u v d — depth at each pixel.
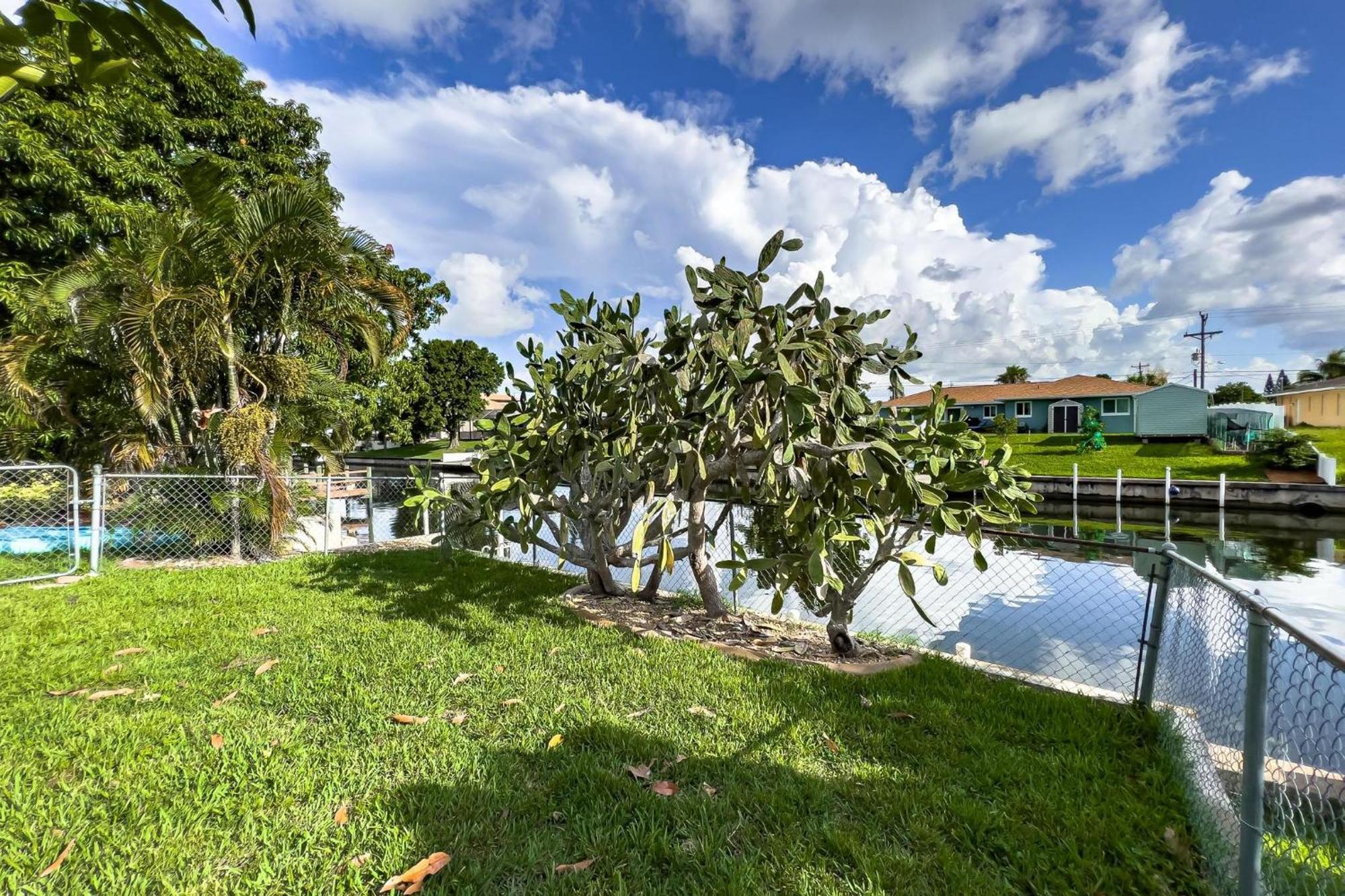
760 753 2.26
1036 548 5.51
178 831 1.77
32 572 5.31
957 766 2.19
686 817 1.86
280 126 10.27
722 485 5.15
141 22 1.11
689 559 4.29
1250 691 1.48
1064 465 20.98
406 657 3.21
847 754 2.27
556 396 4.56
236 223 5.87
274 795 1.95
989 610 5.59
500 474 4.10
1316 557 10.30
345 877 1.59
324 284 6.73
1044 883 1.61
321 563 5.91
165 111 8.17
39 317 6.13
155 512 6.00
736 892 1.54
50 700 2.65
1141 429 24.98
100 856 1.66
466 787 2.00
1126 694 3.06
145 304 5.38
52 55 1.41
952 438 3.29
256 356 6.38
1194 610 2.28
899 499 3.21
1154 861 1.70
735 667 3.17
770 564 3.34
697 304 3.60
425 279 15.45
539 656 3.27
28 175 6.69
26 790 1.94
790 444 3.11
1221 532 13.14
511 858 1.67
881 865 1.65
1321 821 1.46
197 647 3.35
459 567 5.67
